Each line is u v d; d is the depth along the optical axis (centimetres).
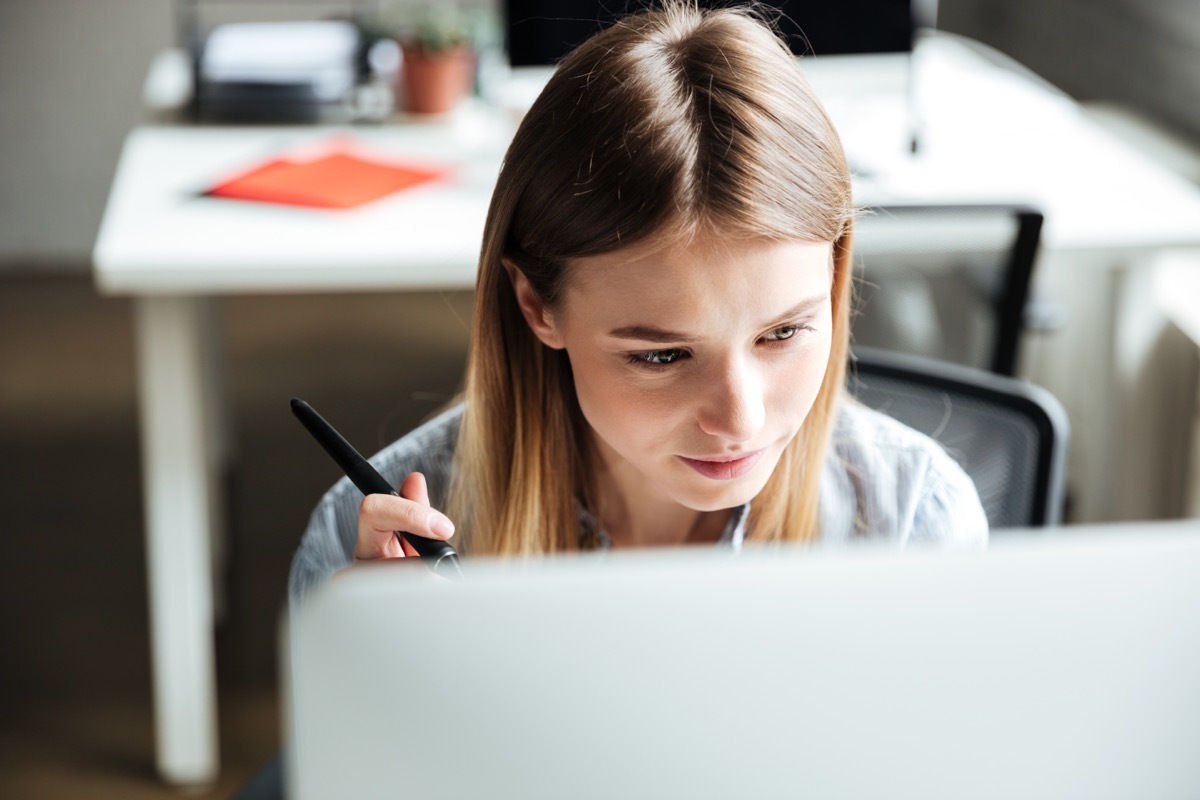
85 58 399
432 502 103
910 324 168
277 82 249
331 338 367
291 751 35
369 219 201
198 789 211
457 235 195
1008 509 121
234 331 372
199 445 212
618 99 69
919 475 100
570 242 70
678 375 70
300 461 307
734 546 93
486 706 36
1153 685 36
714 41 72
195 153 233
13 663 240
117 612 255
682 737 36
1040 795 37
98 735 222
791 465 91
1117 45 267
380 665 35
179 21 397
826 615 36
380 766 36
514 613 35
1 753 219
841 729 36
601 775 36
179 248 190
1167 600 36
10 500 292
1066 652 36
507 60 233
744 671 36
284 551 275
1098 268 231
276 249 189
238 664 243
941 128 240
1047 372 263
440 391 337
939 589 36
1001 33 331
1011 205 159
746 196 65
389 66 264
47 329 377
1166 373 217
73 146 407
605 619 35
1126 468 222
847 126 239
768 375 71
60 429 322
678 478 73
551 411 89
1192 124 235
